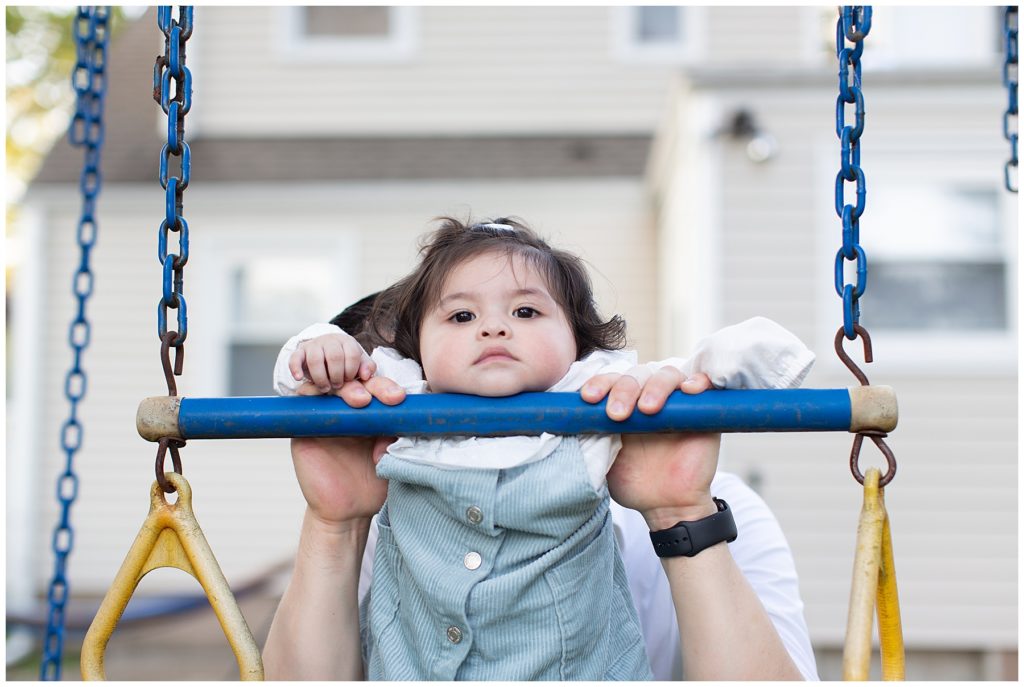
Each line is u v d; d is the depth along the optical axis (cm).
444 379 152
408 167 925
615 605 163
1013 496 630
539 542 147
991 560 628
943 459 635
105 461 854
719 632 137
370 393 139
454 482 145
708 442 142
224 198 881
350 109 978
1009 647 622
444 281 160
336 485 151
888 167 646
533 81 986
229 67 977
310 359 139
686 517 142
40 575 841
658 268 882
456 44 986
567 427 136
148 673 678
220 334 874
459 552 149
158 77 144
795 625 176
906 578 630
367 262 881
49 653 301
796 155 641
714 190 640
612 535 163
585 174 913
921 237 648
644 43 998
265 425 137
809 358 136
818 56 991
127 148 928
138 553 135
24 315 860
